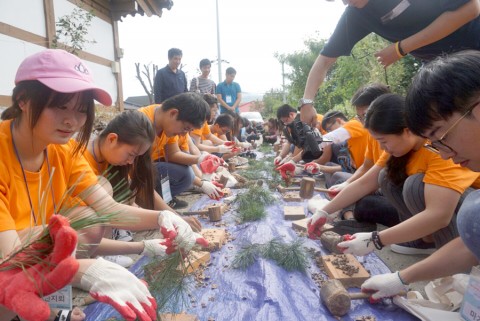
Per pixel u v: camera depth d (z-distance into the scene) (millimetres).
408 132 2314
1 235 1604
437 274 2006
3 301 1154
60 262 1137
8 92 5465
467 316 1841
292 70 21984
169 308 2080
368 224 3348
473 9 2537
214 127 7484
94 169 2672
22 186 1882
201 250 2959
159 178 4105
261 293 2303
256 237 3273
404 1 2844
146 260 2848
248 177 5859
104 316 2119
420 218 2227
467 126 1343
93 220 1485
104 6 8445
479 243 1622
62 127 1684
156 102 7301
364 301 2205
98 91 1743
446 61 1378
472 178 2236
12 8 5555
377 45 10367
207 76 8734
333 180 4586
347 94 13211
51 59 1643
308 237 3170
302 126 5906
